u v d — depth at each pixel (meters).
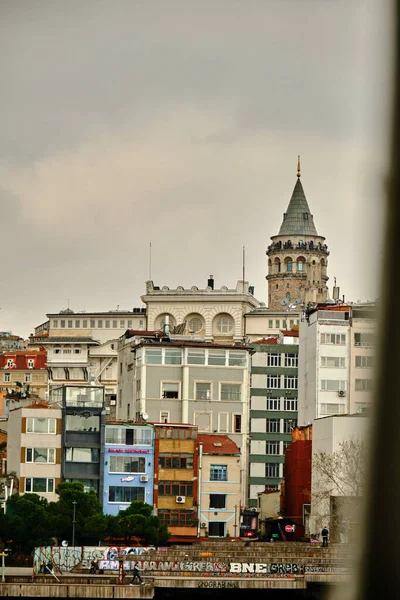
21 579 160.88
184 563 171.25
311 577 167.00
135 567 163.12
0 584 156.88
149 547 185.62
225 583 165.00
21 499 195.25
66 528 194.38
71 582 161.50
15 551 193.00
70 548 175.62
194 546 188.38
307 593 166.12
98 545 199.50
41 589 156.88
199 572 170.88
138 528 197.62
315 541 195.12
